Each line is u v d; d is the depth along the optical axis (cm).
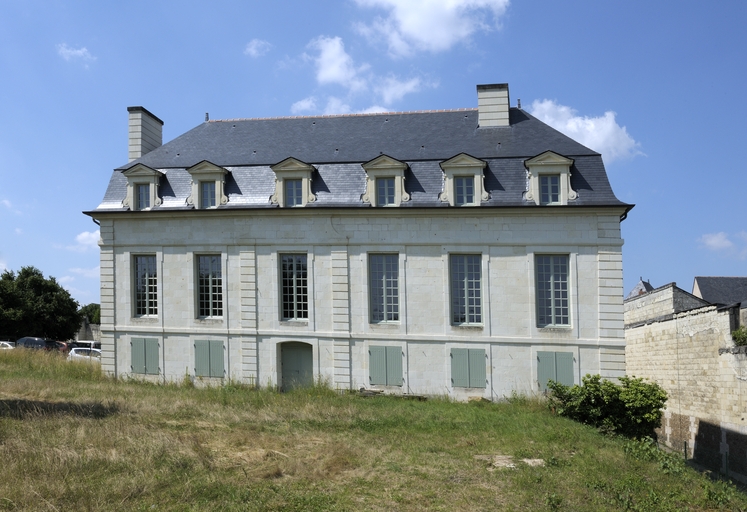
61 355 3039
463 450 1315
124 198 2480
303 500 901
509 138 2434
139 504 839
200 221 2395
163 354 2400
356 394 2202
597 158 2264
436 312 2245
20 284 5684
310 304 2311
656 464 1302
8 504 793
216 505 859
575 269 2181
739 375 2081
